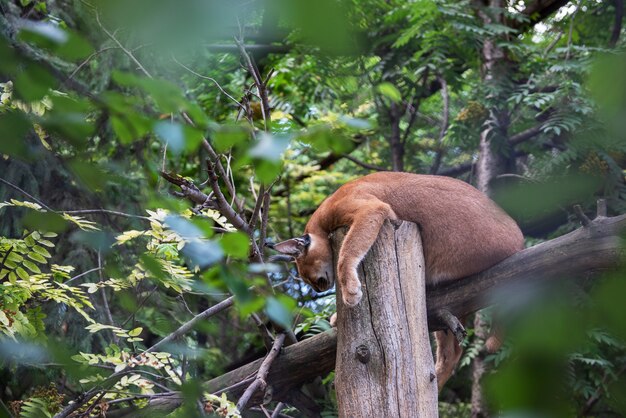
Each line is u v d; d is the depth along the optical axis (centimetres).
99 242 134
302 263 557
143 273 429
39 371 545
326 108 938
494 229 488
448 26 907
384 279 430
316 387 596
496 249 480
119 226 577
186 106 113
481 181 816
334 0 79
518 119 846
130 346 612
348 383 402
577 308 140
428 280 496
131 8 75
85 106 116
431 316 477
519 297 150
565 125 608
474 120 848
